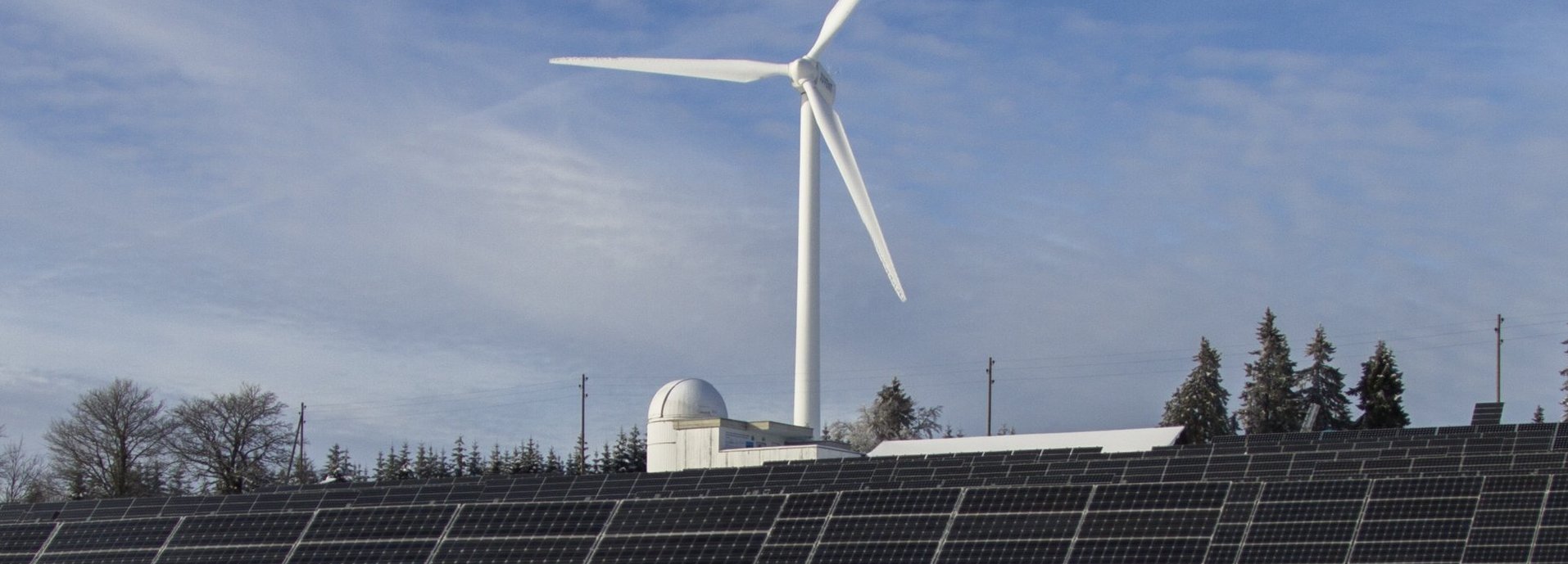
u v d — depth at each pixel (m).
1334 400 127.81
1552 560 52.91
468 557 69.38
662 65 100.38
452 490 80.25
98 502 82.31
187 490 137.62
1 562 77.56
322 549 72.50
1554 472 57.06
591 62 100.56
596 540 68.06
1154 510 60.53
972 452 92.00
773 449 93.06
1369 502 57.72
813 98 101.00
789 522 65.56
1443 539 55.34
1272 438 85.44
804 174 102.81
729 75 101.44
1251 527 58.44
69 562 76.31
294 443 139.25
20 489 141.88
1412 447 78.25
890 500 64.94
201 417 135.00
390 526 72.88
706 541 66.00
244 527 75.81
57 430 131.12
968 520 62.59
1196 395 130.62
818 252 102.88
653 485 79.25
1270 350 130.00
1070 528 60.72
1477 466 70.25
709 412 99.75
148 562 74.62
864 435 158.88
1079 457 83.00
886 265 97.44
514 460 166.00
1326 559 56.12
